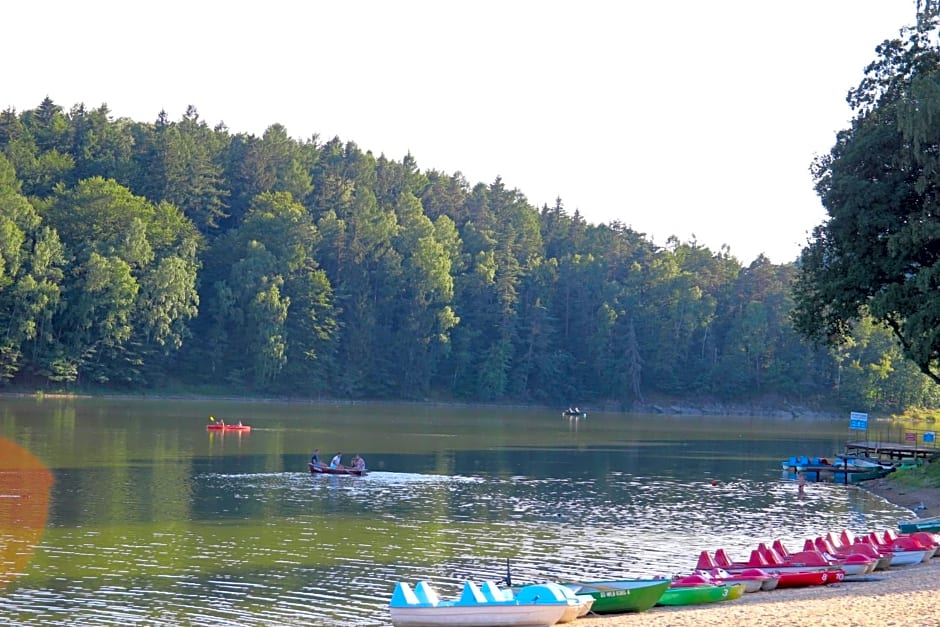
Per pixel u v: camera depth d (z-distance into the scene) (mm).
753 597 31188
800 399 195750
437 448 86938
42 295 135750
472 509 51094
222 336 159500
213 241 176875
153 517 45156
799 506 56844
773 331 198875
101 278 140500
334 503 51719
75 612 29234
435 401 179500
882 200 60250
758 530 47250
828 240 67812
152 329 149750
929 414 195875
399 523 45906
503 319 187000
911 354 58781
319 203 196875
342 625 28609
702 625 24984
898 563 37281
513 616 26797
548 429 121000
